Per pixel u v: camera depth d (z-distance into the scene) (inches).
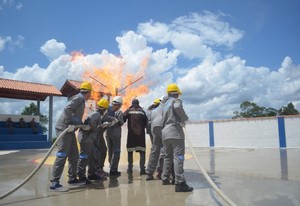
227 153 558.9
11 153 653.3
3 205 175.6
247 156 478.0
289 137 722.2
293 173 276.2
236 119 815.7
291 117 722.2
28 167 361.7
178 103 209.2
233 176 262.2
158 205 169.2
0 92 941.2
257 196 185.2
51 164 382.9
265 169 305.9
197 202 173.8
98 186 227.5
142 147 287.0
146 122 294.7
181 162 204.8
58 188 214.1
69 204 175.2
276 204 166.7
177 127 208.5
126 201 179.8
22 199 189.6
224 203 170.6
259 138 770.2
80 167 238.7
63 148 218.1
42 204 176.4
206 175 196.7
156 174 264.8
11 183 249.8
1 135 855.7
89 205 172.1
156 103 297.9
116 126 278.4
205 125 877.2
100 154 264.2
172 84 224.8
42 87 985.5
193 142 898.7
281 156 467.8
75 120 223.8
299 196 184.4
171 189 211.6
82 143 239.6
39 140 933.8
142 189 213.5
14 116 956.0
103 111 265.9
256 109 1469.0
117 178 263.1
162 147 256.4
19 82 967.0
